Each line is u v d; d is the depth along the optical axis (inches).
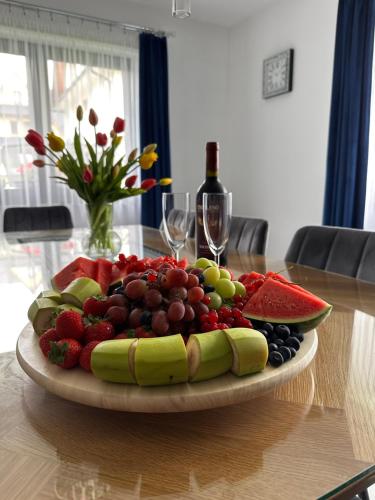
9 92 110.3
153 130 129.2
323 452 14.3
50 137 43.8
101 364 15.5
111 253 51.7
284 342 19.6
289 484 12.7
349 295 36.2
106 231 51.2
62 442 15.0
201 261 25.9
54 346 16.7
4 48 108.0
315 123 112.9
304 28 113.3
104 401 15.2
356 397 18.1
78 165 49.2
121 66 124.6
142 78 125.0
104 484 12.8
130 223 133.8
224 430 15.7
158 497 12.2
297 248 56.6
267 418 16.5
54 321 19.0
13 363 21.7
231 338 16.4
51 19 112.3
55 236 74.0
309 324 20.4
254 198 141.8
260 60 132.1
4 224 88.0
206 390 15.4
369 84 91.7
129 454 14.3
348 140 96.2
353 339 24.8
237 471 13.3
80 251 57.8
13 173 113.3
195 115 144.4
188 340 17.7
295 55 117.3
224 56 146.9
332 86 98.8
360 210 96.5
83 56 118.4
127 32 124.2
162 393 15.2
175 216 42.0
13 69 109.8
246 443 14.9
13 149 112.6
